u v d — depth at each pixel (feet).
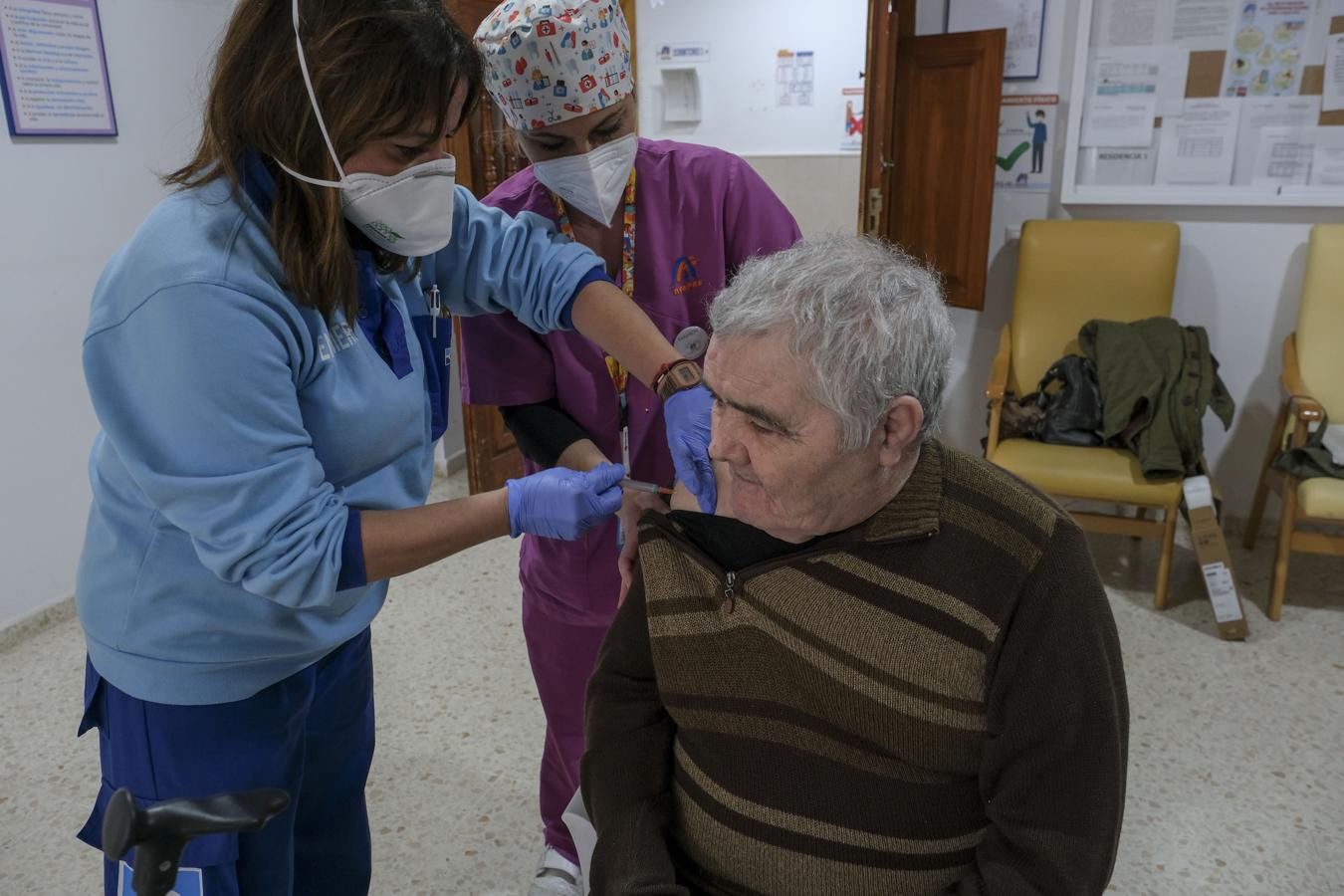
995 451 9.30
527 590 5.24
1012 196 10.89
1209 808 6.56
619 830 3.25
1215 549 8.47
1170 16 9.70
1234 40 9.59
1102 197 10.39
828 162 15.97
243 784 3.67
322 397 3.31
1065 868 2.69
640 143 4.73
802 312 2.43
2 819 6.59
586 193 4.29
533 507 3.43
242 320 2.91
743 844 3.15
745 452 2.64
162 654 3.46
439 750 7.30
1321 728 7.36
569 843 5.87
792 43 15.52
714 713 3.16
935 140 10.82
